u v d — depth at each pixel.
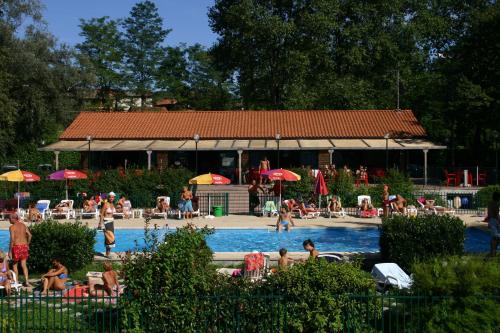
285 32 59.88
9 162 56.47
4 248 24.86
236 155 50.09
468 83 44.59
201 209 36.50
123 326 11.10
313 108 62.19
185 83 91.25
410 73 63.88
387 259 17.98
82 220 31.94
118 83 84.31
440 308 10.32
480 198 34.66
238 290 11.18
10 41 52.50
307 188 35.72
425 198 35.69
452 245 17.06
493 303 10.19
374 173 46.53
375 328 10.72
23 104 54.16
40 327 11.55
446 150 59.22
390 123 49.19
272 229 28.91
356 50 61.19
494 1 64.56
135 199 36.41
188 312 10.76
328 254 18.67
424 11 65.00
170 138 47.44
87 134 48.12
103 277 14.80
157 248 11.47
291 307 10.72
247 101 69.00
